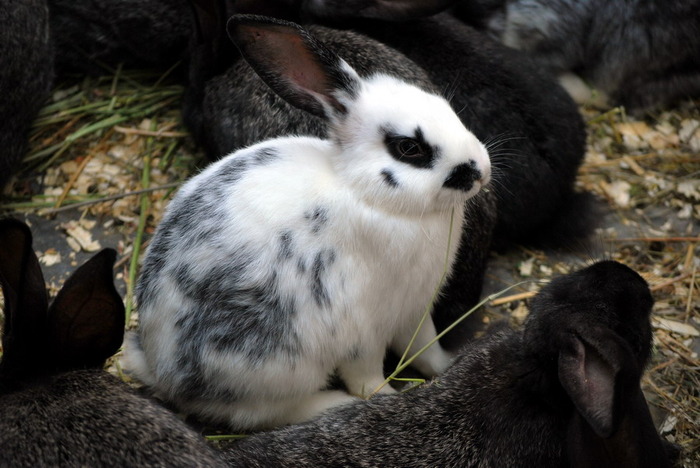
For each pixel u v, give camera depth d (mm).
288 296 5512
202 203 5652
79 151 7895
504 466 5152
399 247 5523
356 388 6066
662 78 8672
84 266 4738
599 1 8484
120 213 7465
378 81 5613
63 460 4398
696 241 7559
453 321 6645
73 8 8352
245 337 5559
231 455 5188
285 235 5484
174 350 5715
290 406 5906
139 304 5879
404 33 7492
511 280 7223
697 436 6184
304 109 5477
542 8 8617
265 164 5645
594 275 5320
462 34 7566
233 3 7426
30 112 7688
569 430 4883
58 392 4781
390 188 5348
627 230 7656
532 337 5270
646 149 8375
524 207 7102
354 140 5406
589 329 4570
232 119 7246
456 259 6289
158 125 8172
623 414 4352
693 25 8391
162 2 8320
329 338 5680
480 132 6992
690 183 8023
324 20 7680
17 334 4797
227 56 7535
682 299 7086
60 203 7488
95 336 4977
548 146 7016
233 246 5500
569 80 8922
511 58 7453
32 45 7477
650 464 4992
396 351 6371
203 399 5824
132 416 4672
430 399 5438
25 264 4633
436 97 5590
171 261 5660
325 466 5105
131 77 8633
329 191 5477
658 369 6590
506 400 5270
